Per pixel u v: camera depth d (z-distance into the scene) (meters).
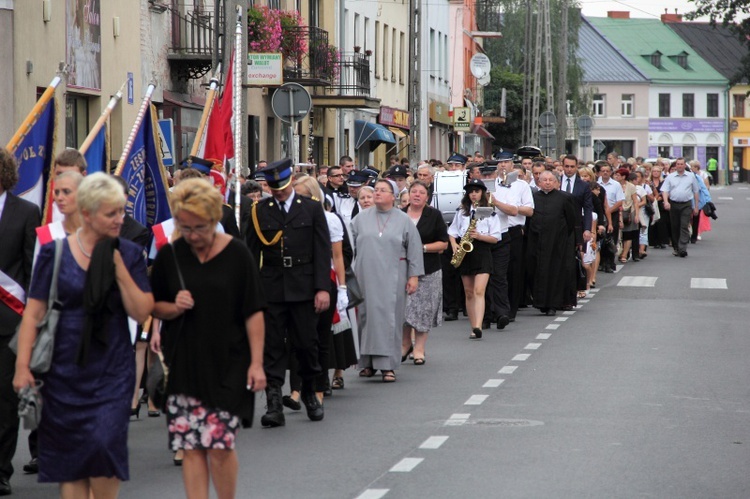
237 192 14.83
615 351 19.64
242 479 10.83
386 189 16.77
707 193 48.47
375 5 59.91
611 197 35.81
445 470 11.15
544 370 17.61
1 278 10.54
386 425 13.47
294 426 13.48
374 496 10.16
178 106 33.50
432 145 78.06
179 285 8.84
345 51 53.91
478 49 101.19
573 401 14.94
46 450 8.66
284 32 41.16
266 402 14.95
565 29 69.12
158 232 12.21
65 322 8.64
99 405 8.59
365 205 19.47
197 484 8.86
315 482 10.70
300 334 13.51
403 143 67.00
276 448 12.23
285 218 13.45
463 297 25.39
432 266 18.33
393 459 11.67
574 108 107.69
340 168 23.34
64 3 26.03
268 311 13.44
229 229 13.13
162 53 32.28
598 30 151.12
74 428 8.57
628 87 146.38
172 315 8.85
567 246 25.31
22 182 11.42
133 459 11.84
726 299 28.48
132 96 29.98
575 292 25.69
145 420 13.97
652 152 147.25
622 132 146.50
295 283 13.43
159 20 32.03
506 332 22.39
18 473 11.41
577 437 12.66
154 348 10.40
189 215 8.62
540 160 25.95
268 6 40.94
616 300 28.27
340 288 14.75
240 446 12.34
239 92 17.31
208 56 32.69
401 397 15.40
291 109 27.05
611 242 34.84
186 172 13.16
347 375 17.53
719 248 45.38
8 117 23.66
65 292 8.64
